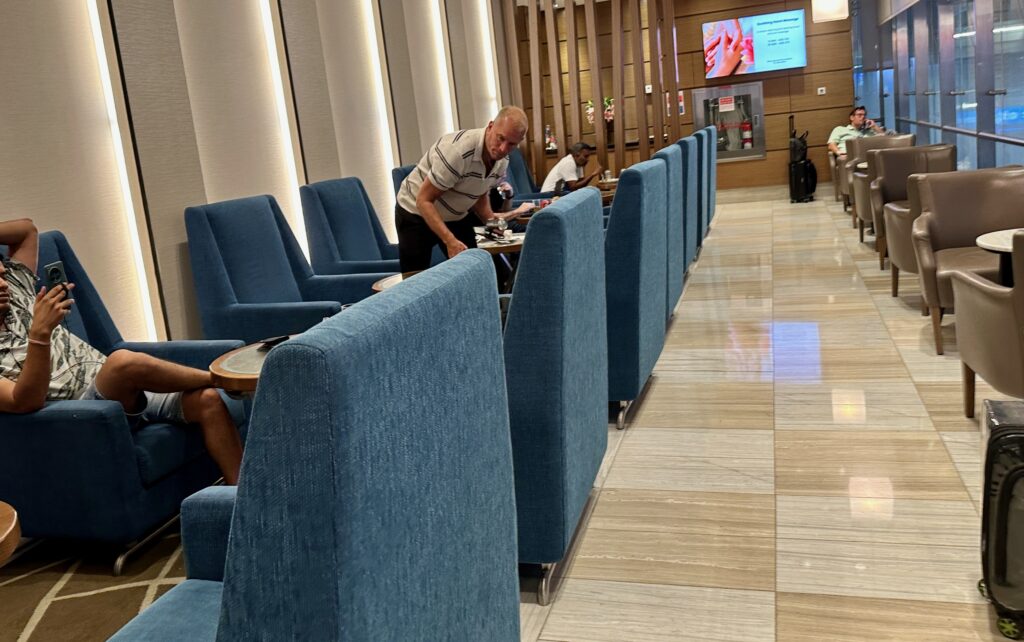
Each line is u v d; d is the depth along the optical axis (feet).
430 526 3.99
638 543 9.19
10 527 4.90
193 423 10.38
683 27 45.75
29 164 12.25
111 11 13.53
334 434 3.09
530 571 8.85
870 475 10.28
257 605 3.27
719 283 22.36
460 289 4.29
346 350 3.15
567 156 28.07
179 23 15.60
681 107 46.68
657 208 13.28
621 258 12.10
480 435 4.66
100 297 12.67
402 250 16.83
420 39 26.23
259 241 15.56
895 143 29.04
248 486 3.19
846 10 39.52
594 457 9.36
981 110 25.36
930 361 14.39
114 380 9.73
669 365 15.62
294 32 18.71
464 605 4.52
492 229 16.02
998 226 14.79
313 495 3.13
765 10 44.78
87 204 13.23
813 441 11.48
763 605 7.82
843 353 15.31
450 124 28.43
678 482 10.61
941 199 14.97
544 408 7.82
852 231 28.91
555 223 7.49
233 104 16.96
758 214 35.91
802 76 45.32
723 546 8.96
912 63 37.14
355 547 3.27
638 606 8.00
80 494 9.44
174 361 11.56
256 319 14.25
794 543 8.88
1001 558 6.94
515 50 32.19
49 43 12.62
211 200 16.30
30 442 9.43
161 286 14.34
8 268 10.30
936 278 14.34
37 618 8.72
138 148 13.93
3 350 9.77
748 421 12.44
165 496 10.02
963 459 10.48
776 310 18.93
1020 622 7.05
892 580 8.05
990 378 10.46
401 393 3.61
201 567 5.77
